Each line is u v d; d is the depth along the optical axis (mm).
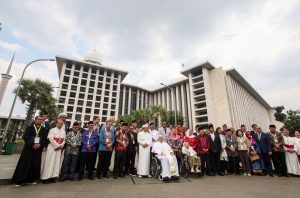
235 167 9211
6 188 5664
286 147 8773
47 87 25188
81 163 7141
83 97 66562
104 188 5848
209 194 5301
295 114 36125
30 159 6297
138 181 7008
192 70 65000
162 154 7883
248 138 9727
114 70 74062
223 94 57031
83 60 74062
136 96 82625
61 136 6977
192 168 8039
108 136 7648
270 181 7340
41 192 5285
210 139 9156
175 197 4977
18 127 27969
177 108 70750
